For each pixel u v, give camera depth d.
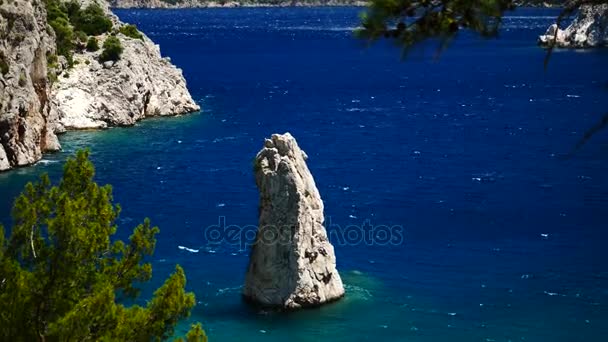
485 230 78.25
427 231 78.00
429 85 195.12
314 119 147.75
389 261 68.81
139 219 81.75
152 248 29.61
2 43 102.06
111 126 134.25
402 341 53.03
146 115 144.62
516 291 62.09
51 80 127.56
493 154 115.38
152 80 146.88
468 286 63.00
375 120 146.75
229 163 108.69
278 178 56.44
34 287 26.83
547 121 143.25
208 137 127.56
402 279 64.25
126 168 104.81
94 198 29.11
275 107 161.88
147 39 157.25
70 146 117.62
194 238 74.94
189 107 152.62
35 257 27.83
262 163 57.06
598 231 77.94
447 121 145.00
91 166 29.88
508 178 100.44
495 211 85.19
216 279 63.41
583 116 148.12
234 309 57.28
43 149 111.69
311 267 57.62
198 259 68.62
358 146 122.19
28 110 104.62
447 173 103.31
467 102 167.75
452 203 88.50
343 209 86.12
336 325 55.09
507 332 54.69
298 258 56.78
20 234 28.36
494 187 95.88
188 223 80.06
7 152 102.44
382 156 114.50
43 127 110.88
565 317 57.34
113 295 26.19
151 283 62.47
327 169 106.19
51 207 29.00
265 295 57.16
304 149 119.88
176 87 152.50
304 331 54.16
